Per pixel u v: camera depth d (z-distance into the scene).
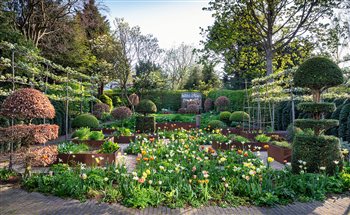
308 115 11.10
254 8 15.60
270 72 15.66
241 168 4.98
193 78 29.02
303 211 3.71
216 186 4.39
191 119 16.88
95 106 15.91
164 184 4.34
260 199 3.95
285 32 16.97
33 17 14.71
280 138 8.75
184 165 5.41
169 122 15.57
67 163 5.69
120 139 10.08
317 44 16.25
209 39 17.02
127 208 3.72
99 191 4.23
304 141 5.11
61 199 4.04
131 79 22.41
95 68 19.59
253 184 4.20
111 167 4.96
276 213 3.64
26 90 5.34
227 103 18.23
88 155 6.22
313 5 14.64
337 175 4.87
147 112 12.80
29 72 9.05
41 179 4.64
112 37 20.16
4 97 8.05
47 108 5.39
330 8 14.91
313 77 5.23
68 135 11.80
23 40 9.65
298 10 15.16
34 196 4.18
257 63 19.31
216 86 26.55
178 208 3.75
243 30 16.14
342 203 4.00
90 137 8.53
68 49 17.33
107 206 3.77
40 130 5.03
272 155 7.31
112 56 19.59
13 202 3.93
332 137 5.14
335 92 9.22
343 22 18.53
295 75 5.63
